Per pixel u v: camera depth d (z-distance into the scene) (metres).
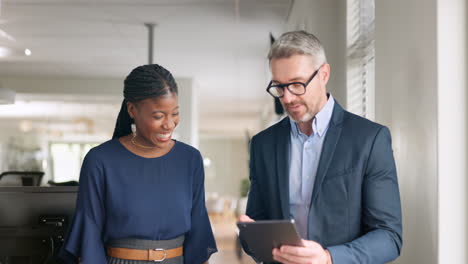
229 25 8.10
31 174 6.09
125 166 2.17
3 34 8.72
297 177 2.12
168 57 10.28
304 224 2.09
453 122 2.10
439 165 2.09
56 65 10.92
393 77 2.80
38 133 18.11
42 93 12.05
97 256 2.13
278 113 6.69
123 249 2.14
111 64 10.87
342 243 2.00
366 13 4.45
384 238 1.92
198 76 12.11
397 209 1.98
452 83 2.10
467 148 2.09
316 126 2.08
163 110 2.08
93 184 2.16
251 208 2.26
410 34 2.48
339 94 5.07
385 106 2.97
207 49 9.61
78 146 19.45
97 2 7.09
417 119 2.37
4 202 3.39
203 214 2.31
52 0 7.02
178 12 7.49
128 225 2.13
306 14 5.59
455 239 2.08
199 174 2.30
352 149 2.00
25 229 3.38
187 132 11.99
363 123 2.04
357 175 1.98
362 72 4.62
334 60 5.20
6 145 17.89
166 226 2.16
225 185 31.23
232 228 14.23
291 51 1.93
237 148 31.47
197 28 8.27
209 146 31.45
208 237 2.29
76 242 2.15
